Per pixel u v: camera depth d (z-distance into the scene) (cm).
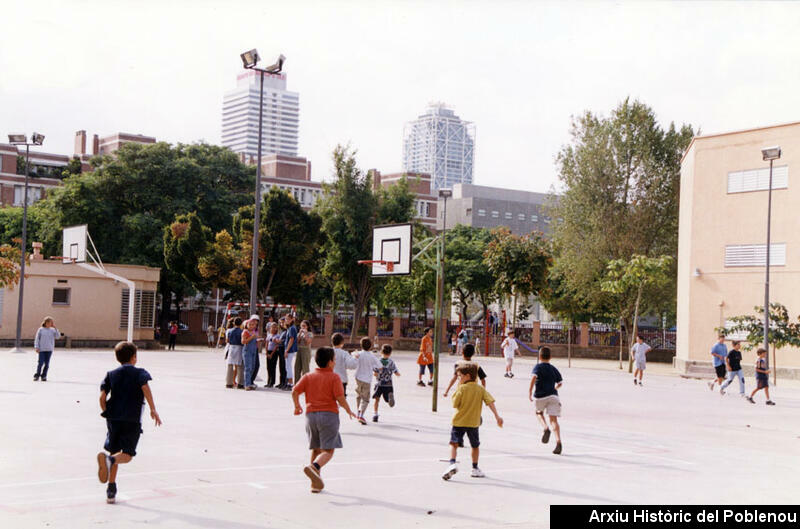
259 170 2958
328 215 5700
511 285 5050
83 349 4491
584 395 2694
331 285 6494
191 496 912
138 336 4806
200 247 5222
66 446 1233
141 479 998
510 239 5056
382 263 2581
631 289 5628
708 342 4228
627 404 2411
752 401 2586
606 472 1185
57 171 8819
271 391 2298
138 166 6241
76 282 4666
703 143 4312
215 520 806
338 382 991
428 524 826
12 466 1063
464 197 11881
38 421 1505
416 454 1294
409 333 6072
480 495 979
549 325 6631
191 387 2342
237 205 6631
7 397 1911
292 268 5316
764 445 1608
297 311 6506
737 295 4141
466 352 1369
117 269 4759
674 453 1430
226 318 5228
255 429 1499
